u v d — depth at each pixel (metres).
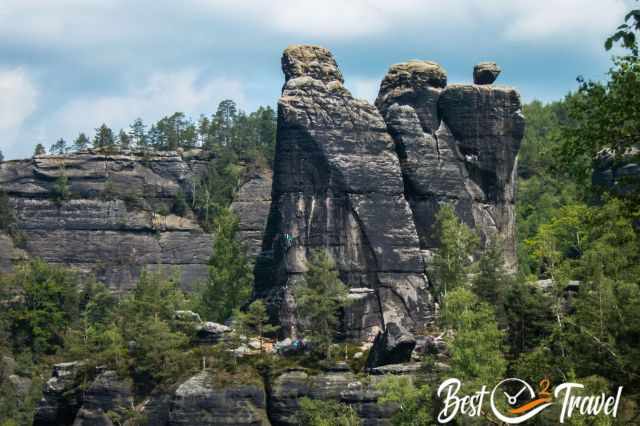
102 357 128.12
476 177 143.88
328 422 104.44
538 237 169.62
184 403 115.56
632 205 53.91
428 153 139.75
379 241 132.12
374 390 111.00
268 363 118.50
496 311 114.75
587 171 54.66
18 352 186.88
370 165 134.75
